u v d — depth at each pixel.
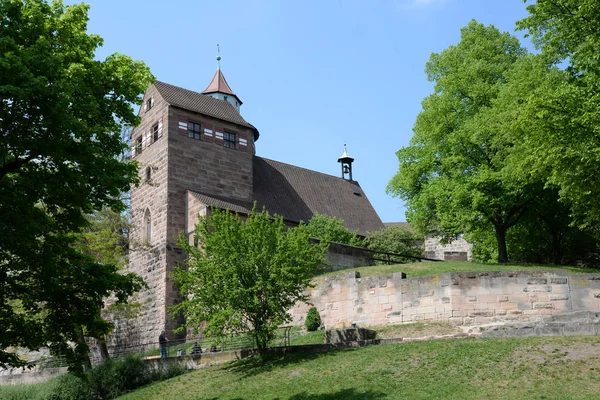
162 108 53.50
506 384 21.44
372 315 34.75
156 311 49.03
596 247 49.31
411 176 47.22
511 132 34.75
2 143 19.59
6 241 20.16
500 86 44.00
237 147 56.06
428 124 46.81
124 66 24.92
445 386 22.08
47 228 21.98
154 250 50.72
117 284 22.89
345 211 64.62
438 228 47.34
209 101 57.19
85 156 21.14
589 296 30.98
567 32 29.22
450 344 26.33
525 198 42.28
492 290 31.77
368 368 25.31
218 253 30.17
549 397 19.77
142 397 28.84
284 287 29.78
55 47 22.70
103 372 32.31
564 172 27.31
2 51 19.56
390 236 58.38
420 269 40.25
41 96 19.11
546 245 50.38
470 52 47.03
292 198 60.34
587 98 27.58
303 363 27.78
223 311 28.52
